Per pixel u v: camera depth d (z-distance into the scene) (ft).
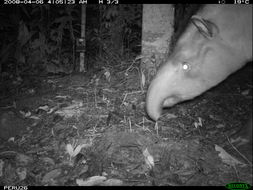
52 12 7.72
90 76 6.40
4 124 4.65
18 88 6.31
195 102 5.22
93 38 7.02
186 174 3.50
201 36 3.74
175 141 4.05
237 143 3.99
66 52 7.80
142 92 5.20
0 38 7.82
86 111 4.91
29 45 7.29
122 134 4.14
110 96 5.33
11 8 7.67
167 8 5.35
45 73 6.96
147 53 5.52
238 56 3.82
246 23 3.67
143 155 3.76
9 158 4.04
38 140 4.38
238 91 5.74
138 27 7.64
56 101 5.46
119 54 6.63
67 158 3.91
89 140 4.14
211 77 3.88
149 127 4.36
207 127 4.53
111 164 3.67
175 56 3.79
